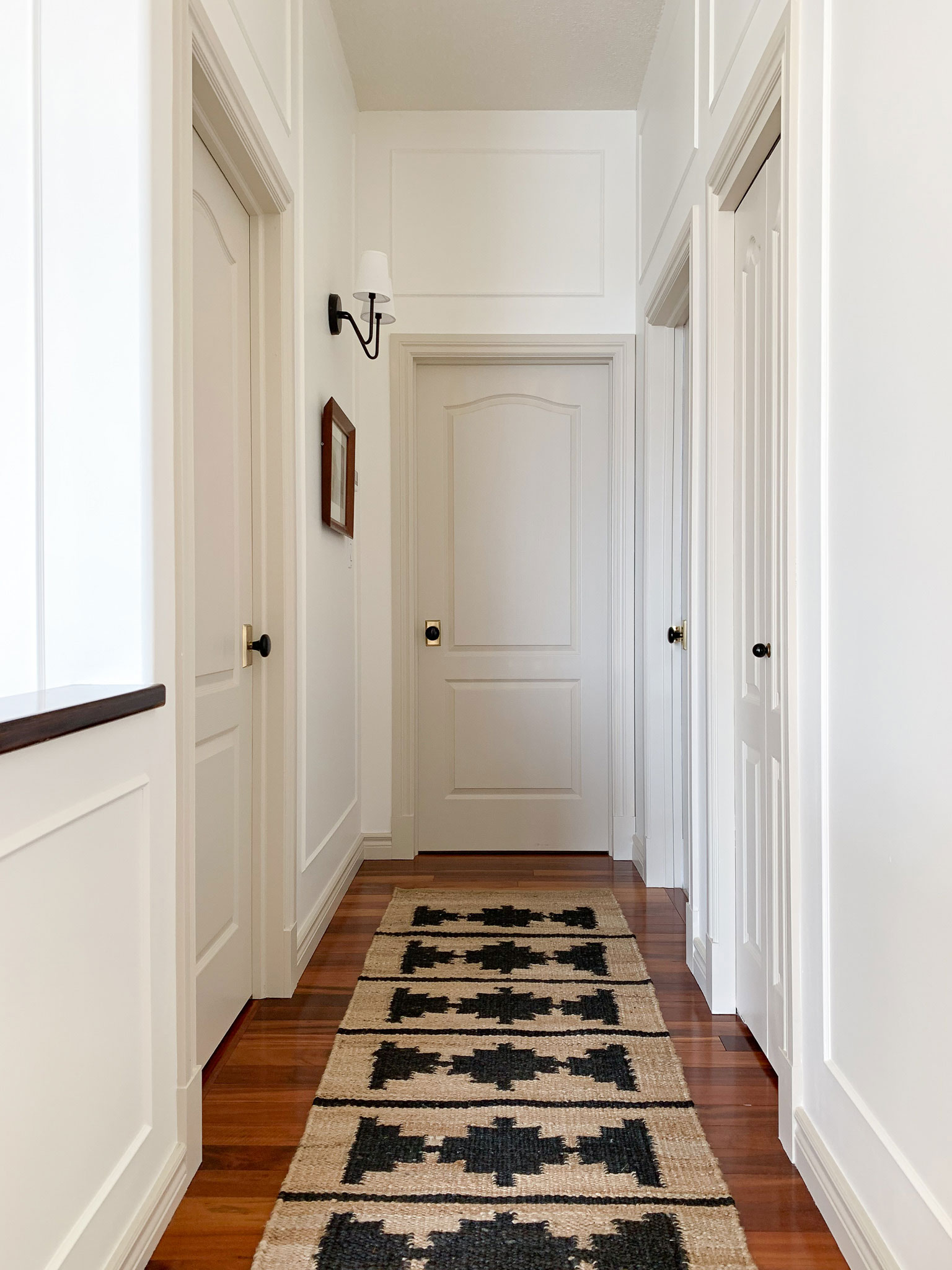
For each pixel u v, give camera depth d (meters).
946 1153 1.13
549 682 3.94
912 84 1.21
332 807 3.15
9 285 1.46
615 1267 1.40
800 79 1.66
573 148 3.80
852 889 1.44
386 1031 2.22
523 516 3.92
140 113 1.45
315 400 2.83
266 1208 1.55
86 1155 1.25
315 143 2.86
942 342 1.13
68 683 1.48
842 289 1.46
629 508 3.76
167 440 1.55
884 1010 1.32
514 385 3.91
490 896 3.31
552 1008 2.36
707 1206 1.55
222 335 2.16
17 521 1.47
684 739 3.34
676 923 3.03
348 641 3.49
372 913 3.13
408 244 3.81
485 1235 1.47
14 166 1.45
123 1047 1.38
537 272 3.80
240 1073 2.03
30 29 1.45
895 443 1.27
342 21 3.17
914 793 1.22
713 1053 2.11
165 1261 1.42
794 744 1.69
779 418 1.88
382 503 3.81
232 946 2.24
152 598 1.48
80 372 1.46
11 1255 1.05
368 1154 1.70
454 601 3.93
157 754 1.51
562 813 3.95
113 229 1.46
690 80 2.66
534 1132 1.78
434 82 3.58
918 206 1.20
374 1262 1.41
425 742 3.94
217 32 1.83
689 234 2.61
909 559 1.23
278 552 2.42
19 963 1.07
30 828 1.09
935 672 1.16
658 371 3.44
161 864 1.53
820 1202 1.54
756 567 2.12
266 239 2.41
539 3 3.06
